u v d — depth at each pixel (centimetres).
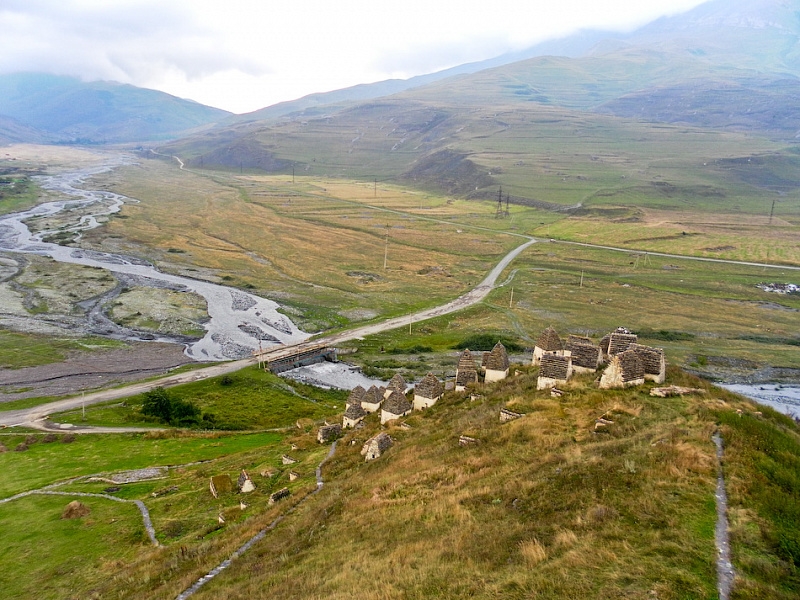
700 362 11600
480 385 6650
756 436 3222
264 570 3038
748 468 2786
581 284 18862
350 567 2689
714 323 14738
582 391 4725
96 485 5838
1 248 19912
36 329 12800
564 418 4206
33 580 3953
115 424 8269
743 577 1983
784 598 1855
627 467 2898
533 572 2183
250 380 10612
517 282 19300
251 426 8756
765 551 2162
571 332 13800
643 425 3722
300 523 3681
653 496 2595
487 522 2822
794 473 2800
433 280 19600
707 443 3120
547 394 4947
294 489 4753
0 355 11144
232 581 3020
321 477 4897
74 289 15988
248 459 6259
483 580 2225
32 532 4734
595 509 2561
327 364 12050
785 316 15425
